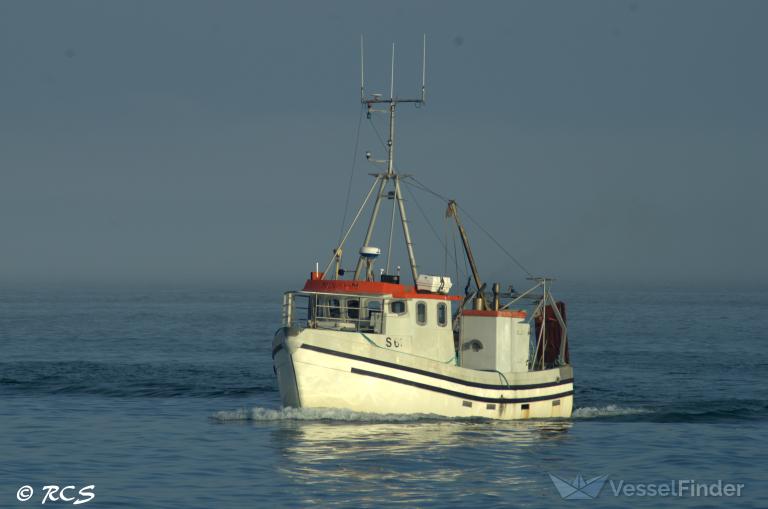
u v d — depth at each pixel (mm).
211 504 117188
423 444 147500
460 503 119688
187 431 159375
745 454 150625
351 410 159125
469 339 173875
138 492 122375
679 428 171875
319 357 156375
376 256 168000
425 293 166000
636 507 120938
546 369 178000
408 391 160125
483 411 166500
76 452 144125
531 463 140375
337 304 165375
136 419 173250
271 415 169750
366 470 132625
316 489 123688
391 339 161750
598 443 156625
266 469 132875
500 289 178000
